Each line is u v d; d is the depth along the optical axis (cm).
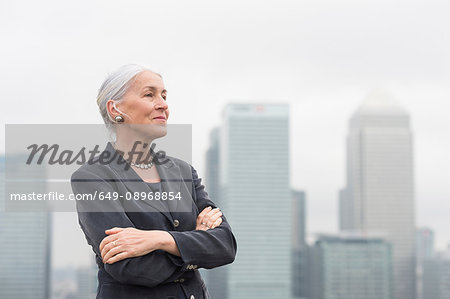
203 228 370
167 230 361
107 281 353
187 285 359
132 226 351
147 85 363
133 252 334
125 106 361
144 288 346
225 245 358
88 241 364
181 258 345
